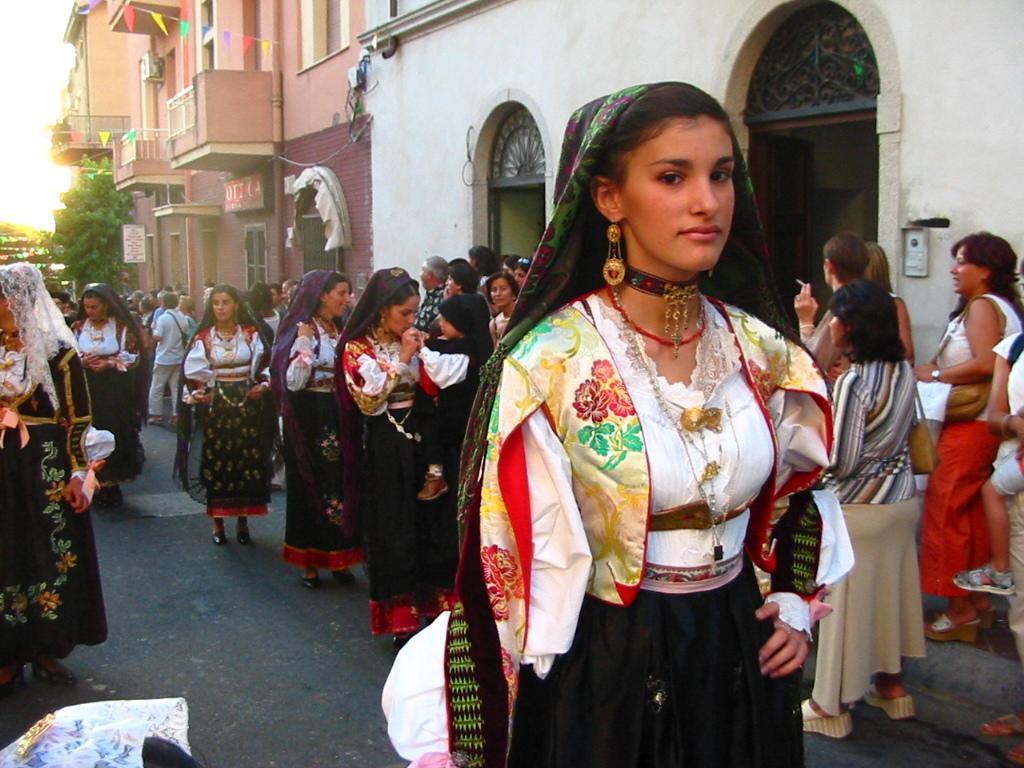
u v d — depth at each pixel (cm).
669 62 770
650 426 170
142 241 2153
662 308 176
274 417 731
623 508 168
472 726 165
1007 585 397
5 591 446
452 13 1025
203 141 1545
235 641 532
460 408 498
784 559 200
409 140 1148
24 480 450
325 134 1395
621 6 812
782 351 191
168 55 2252
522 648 162
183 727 148
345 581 632
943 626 466
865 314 373
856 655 390
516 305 174
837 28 660
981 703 433
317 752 407
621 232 177
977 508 457
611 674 170
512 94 956
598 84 845
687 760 171
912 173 595
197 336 724
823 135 786
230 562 683
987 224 559
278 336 618
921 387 466
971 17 558
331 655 511
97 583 475
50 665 473
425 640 184
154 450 1153
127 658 509
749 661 179
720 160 167
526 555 161
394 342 501
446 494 497
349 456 509
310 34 1423
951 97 571
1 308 445
